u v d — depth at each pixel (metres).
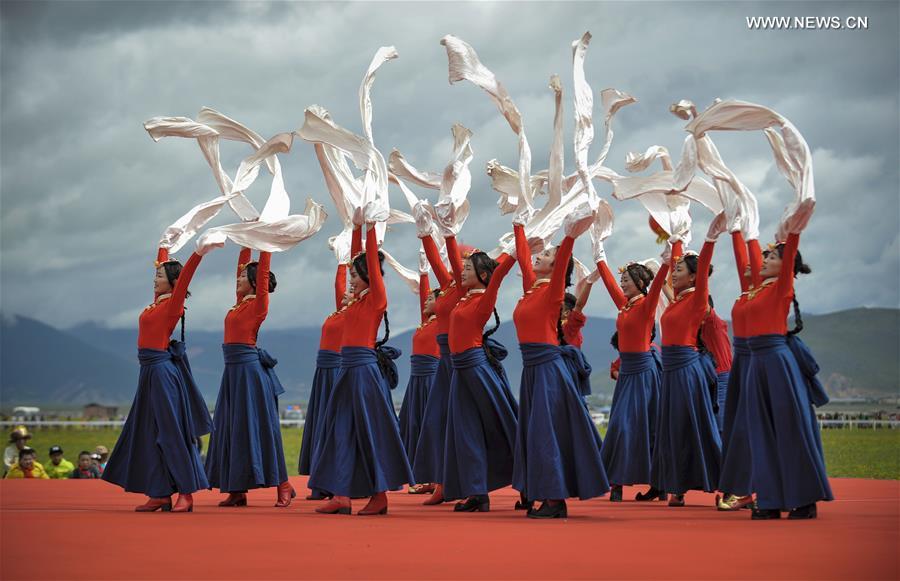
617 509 8.63
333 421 7.92
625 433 9.66
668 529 6.34
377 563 4.84
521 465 7.76
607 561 4.87
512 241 10.54
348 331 8.03
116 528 6.47
